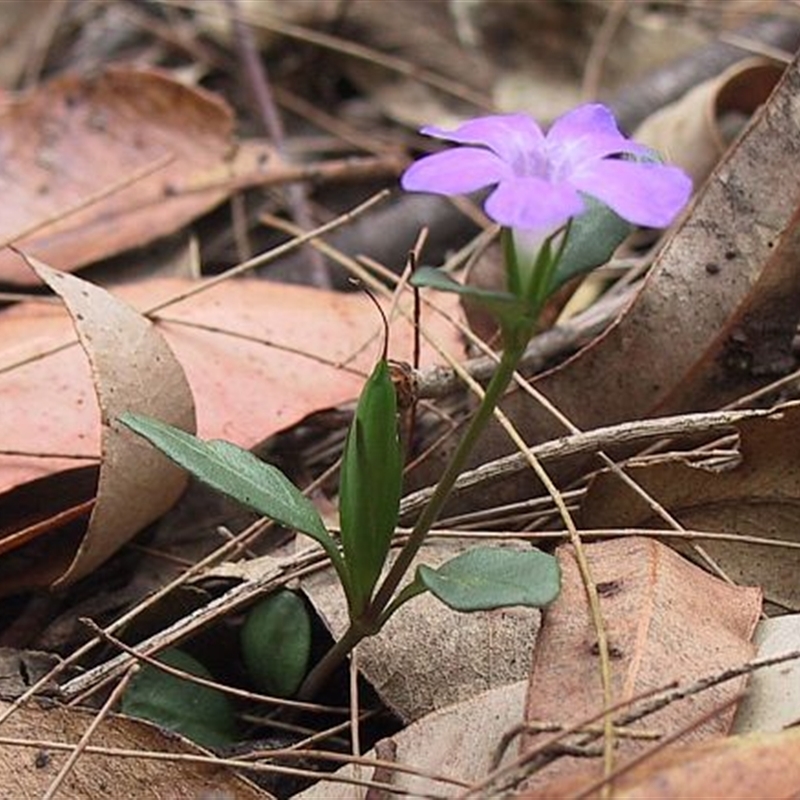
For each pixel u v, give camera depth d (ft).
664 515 1.16
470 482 1.18
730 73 1.40
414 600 1.15
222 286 1.29
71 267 1.37
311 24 1.74
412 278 1.04
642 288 1.21
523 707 1.09
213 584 1.19
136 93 1.44
